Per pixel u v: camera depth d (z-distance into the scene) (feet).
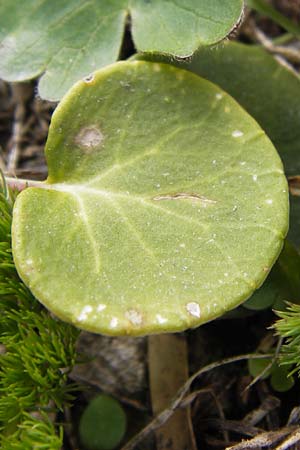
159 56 0.68
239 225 0.64
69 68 0.70
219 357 0.71
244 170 0.66
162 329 0.61
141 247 0.63
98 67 0.69
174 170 0.66
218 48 0.72
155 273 0.62
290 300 0.67
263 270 0.63
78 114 0.66
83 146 0.66
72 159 0.66
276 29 0.85
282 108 0.73
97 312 0.61
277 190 0.65
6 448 0.61
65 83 0.69
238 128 0.67
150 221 0.64
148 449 0.68
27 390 0.63
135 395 0.70
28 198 0.64
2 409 0.63
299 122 0.73
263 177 0.65
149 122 0.67
